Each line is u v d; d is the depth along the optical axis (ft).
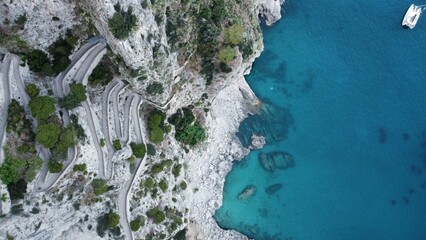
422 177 274.36
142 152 185.37
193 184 237.86
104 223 180.55
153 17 157.99
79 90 160.66
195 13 183.11
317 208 261.24
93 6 147.13
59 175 154.81
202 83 209.46
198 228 236.43
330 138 271.08
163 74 177.37
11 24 143.13
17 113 147.54
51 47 156.46
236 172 257.75
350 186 266.36
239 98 260.62
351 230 261.24
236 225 250.98
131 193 189.78
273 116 267.80
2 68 149.48
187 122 220.64
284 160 263.70
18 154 146.82
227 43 199.52
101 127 173.06
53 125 150.00
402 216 267.59
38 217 153.58
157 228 203.00
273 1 272.72
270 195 258.78
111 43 157.38
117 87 179.42
